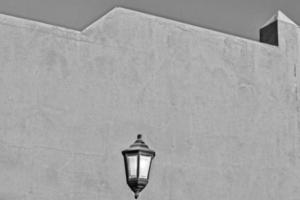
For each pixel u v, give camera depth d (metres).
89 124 12.77
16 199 11.86
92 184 12.58
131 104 13.27
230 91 14.52
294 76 15.55
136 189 10.30
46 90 12.51
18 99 12.24
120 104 13.16
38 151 12.21
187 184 13.54
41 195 12.09
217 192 13.84
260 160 14.55
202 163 13.80
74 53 12.93
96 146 12.75
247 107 14.66
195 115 13.95
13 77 12.29
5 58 12.29
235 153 14.26
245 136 14.48
